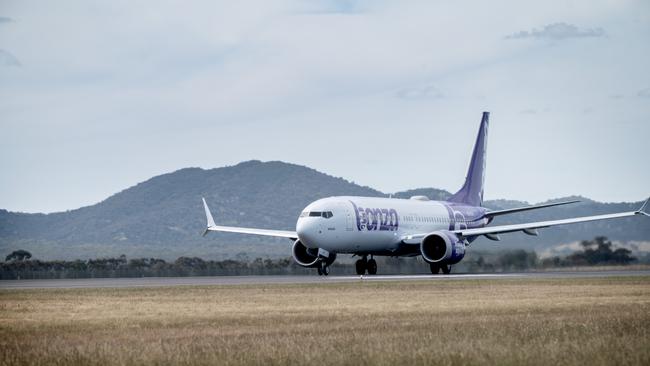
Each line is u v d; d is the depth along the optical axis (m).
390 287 157.38
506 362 67.62
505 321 93.12
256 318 99.50
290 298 130.50
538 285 162.62
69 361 69.69
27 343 80.25
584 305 113.56
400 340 78.25
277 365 67.62
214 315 103.81
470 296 132.75
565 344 75.88
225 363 68.50
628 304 115.12
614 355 70.19
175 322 96.25
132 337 83.50
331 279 199.12
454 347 73.50
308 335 82.88
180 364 68.44
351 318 98.56
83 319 100.25
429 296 133.00
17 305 119.19
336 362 68.38
